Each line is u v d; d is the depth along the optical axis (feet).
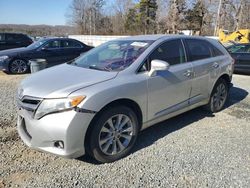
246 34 65.21
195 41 16.21
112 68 12.51
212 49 17.42
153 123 13.28
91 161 11.57
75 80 11.27
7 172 10.64
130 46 14.01
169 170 10.96
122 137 11.86
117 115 11.43
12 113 17.02
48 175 10.51
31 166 11.11
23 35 54.54
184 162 11.58
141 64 12.62
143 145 13.12
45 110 10.16
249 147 13.10
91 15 223.30
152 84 12.64
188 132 14.78
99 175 10.55
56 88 10.57
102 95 10.62
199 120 16.65
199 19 150.51
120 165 11.30
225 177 10.54
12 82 27.78
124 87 11.43
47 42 36.58
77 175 10.53
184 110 15.08
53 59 36.78
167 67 12.10
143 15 175.01
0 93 22.40
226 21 136.98
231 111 18.57
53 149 10.28
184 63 14.83
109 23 221.46
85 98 10.23
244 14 135.64
